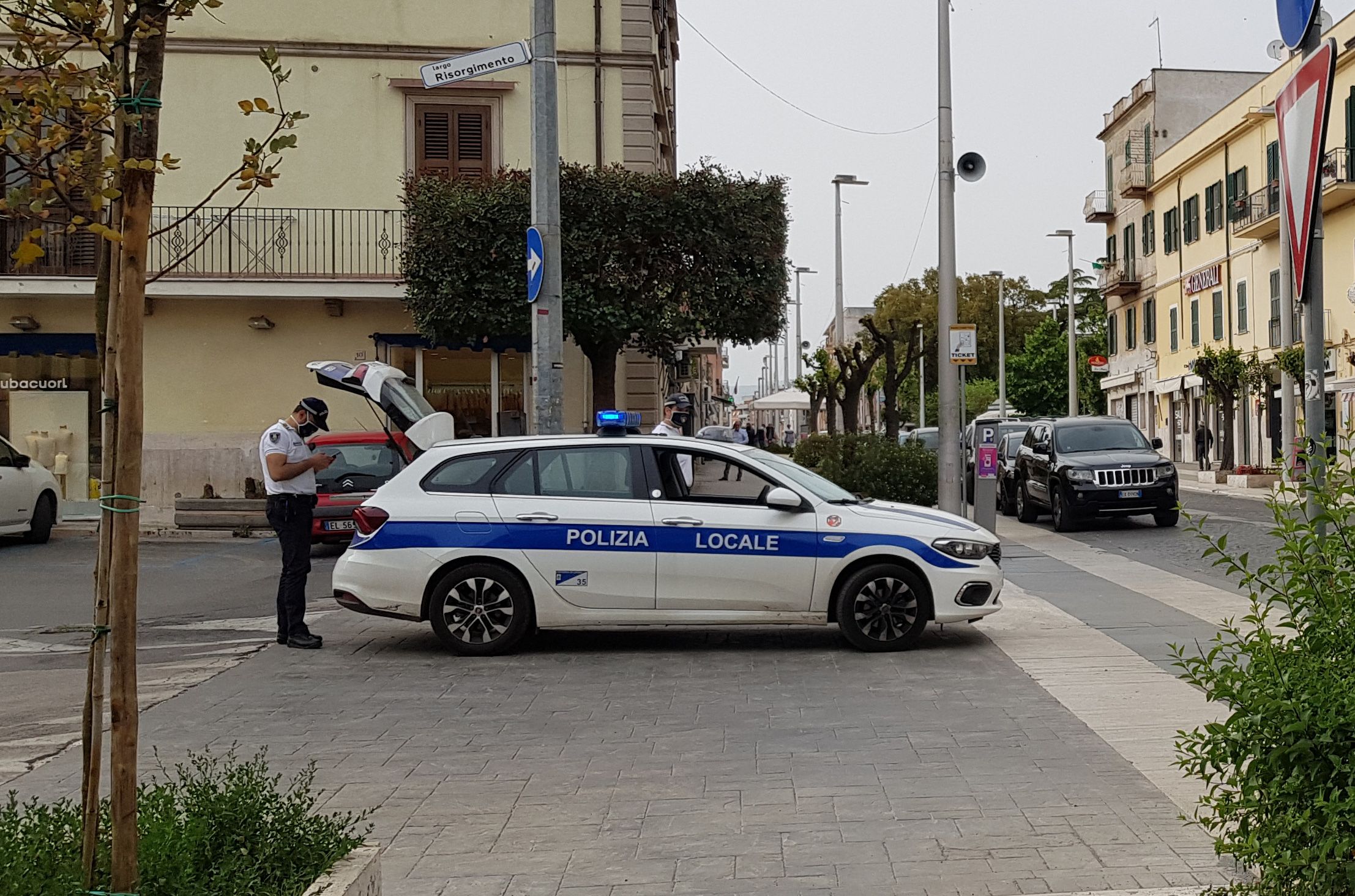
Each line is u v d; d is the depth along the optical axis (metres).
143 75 3.41
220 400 22.67
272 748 6.93
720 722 7.42
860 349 33.09
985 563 9.74
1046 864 4.79
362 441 18.06
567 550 9.73
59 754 6.85
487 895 4.62
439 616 9.81
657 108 25.66
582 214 20.80
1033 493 22.50
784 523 9.67
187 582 15.09
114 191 3.24
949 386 17.67
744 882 4.71
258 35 22.77
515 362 23.33
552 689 8.51
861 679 8.63
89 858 3.49
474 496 9.91
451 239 20.31
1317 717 3.59
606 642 10.36
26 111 3.53
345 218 22.88
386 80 23.02
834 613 9.77
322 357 22.81
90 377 22.62
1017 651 9.59
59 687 8.84
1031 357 73.38
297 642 10.27
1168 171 52.06
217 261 22.53
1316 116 4.66
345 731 7.34
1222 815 4.05
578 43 23.39
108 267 3.55
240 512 20.05
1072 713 7.44
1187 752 4.27
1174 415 51.94
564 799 5.86
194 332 22.69
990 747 6.67
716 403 87.25
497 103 23.30
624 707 7.89
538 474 9.96
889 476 21.81
